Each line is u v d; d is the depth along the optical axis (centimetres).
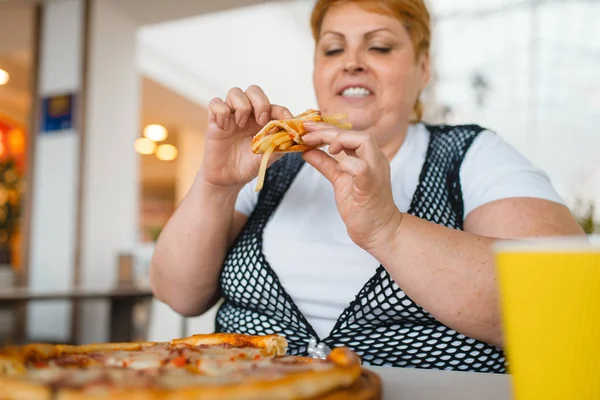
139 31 568
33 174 487
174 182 1390
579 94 991
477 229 116
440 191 123
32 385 45
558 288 42
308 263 118
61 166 476
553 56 894
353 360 60
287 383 47
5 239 774
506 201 112
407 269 92
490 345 102
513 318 44
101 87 487
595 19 800
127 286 419
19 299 311
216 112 105
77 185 466
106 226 488
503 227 109
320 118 102
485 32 838
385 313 107
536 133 1105
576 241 43
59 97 481
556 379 43
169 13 513
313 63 152
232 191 119
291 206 130
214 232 121
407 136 138
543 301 42
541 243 44
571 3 772
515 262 43
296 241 122
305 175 135
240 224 138
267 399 45
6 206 778
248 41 827
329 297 115
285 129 96
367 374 63
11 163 790
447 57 894
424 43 141
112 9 498
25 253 484
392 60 132
